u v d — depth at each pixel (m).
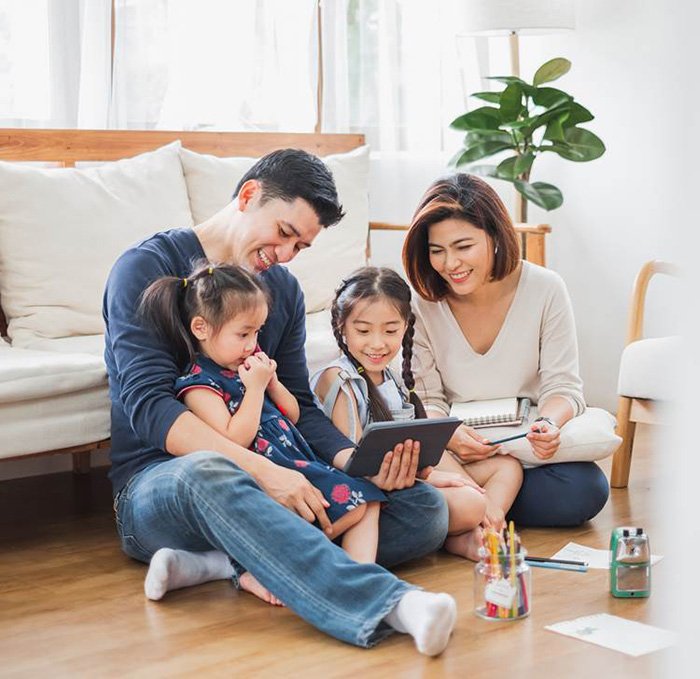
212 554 1.91
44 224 2.63
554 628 1.66
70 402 2.20
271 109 3.48
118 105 3.12
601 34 3.73
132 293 1.93
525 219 3.71
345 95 3.65
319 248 3.12
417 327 2.40
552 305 2.38
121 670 1.52
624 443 2.73
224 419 1.85
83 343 2.58
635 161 3.67
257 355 1.91
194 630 1.68
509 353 2.38
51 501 2.70
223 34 3.35
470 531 2.10
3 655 1.60
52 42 3.01
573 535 2.28
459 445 2.24
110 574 2.02
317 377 2.21
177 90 3.27
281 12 3.49
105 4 3.07
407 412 2.20
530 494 2.32
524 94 3.45
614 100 3.71
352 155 3.30
